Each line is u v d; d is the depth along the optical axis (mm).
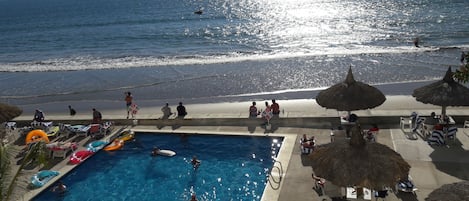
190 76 36969
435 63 36188
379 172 10789
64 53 59688
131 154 18953
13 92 36250
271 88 31484
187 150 19047
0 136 20078
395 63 36875
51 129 21156
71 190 15938
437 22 64500
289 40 56719
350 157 11211
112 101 30531
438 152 16141
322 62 39219
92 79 38781
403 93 27672
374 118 19562
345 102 17516
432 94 17281
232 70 38188
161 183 16297
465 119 18938
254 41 58500
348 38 54625
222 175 16578
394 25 64875
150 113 25625
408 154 16156
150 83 35406
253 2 148250
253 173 16562
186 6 140250
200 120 21547
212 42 60312
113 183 16438
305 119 20312
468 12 75000
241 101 28203
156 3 159125
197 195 15203
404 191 13312
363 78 32500
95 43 67875
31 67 47625
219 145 19250
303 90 30188
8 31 101562
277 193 14055
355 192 13109
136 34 75875
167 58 47688
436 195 9469
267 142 19016
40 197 15352
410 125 18438
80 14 133625
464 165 14977
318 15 91875
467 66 13758
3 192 10547
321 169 11664
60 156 18328
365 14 86125
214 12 117125
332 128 19562
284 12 106938
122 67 43156
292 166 15898
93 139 20547
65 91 35219
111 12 132250
